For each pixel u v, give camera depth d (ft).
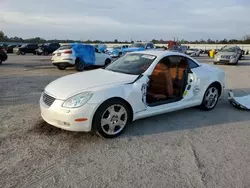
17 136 11.90
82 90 11.28
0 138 11.62
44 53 93.61
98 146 11.14
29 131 12.54
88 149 10.82
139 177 8.79
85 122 11.05
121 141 11.75
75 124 10.93
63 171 9.04
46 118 11.71
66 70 40.57
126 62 15.24
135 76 13.06
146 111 13.15
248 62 71.31
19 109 16.29
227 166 9.70
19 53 95.20
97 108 11.21
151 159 10.11
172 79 16.08
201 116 16.01
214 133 13.15
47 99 11.77
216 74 17.22
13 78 29.81
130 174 8.96
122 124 12.32
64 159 9.89
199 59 84.89
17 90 22.36
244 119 15.65
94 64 42.37
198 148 11.25
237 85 28.27
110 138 11.97
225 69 47.55
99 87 11.53
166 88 14.89
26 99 19.04
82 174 8.88
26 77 30.94
